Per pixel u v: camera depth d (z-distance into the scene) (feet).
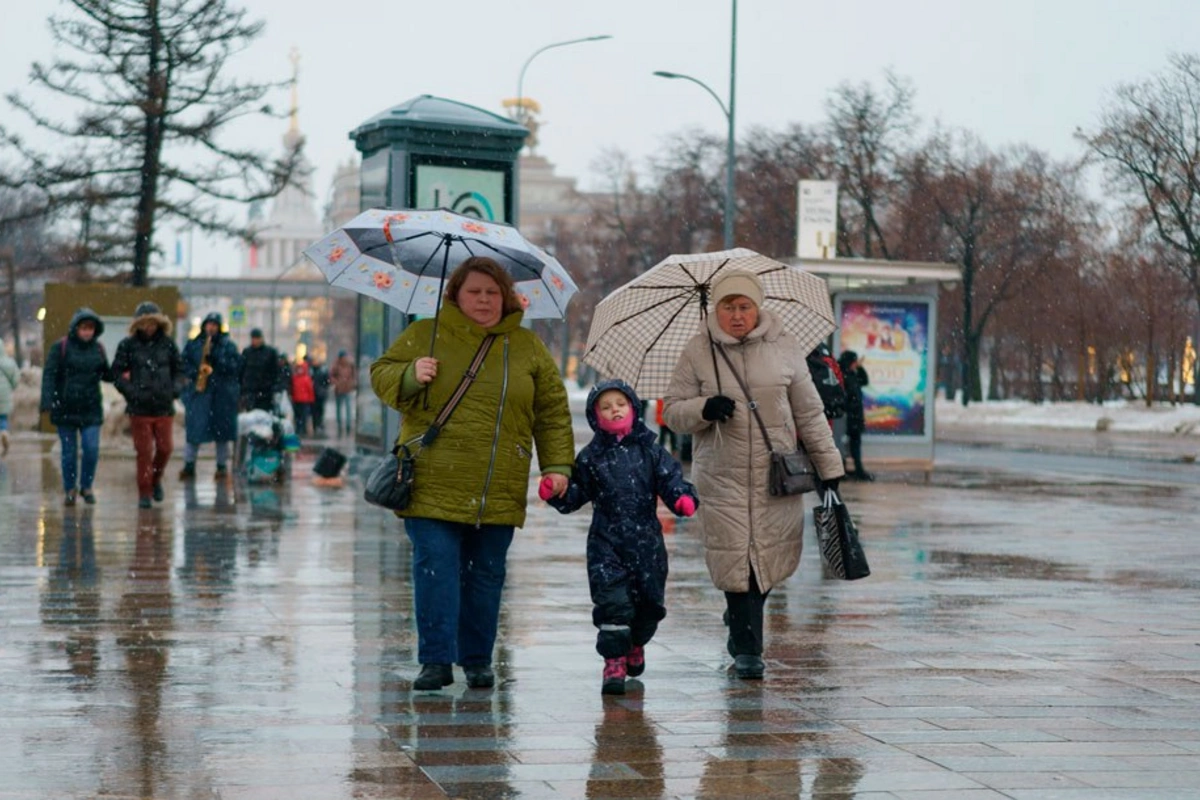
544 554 65.16
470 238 37.99
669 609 50.08
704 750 30.81
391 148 94.79
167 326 82.17
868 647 43.29
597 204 416.87
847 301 134.10
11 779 27.91
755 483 38.29
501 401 36.45
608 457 37.17
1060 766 29.71
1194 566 64.54
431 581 36.37
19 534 69.31
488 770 29.01
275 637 43.55
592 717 33.83
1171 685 38.06
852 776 28.86
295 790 27.43
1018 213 295.69
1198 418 247.09
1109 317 299.99
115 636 43.34
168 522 75.15
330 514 79.92
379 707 34.63
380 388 36.65
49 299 153.07
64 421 81.61
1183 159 256.11
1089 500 101.76
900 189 293.84
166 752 30.12
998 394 406.21
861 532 77.92
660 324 41.75
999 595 54.54
